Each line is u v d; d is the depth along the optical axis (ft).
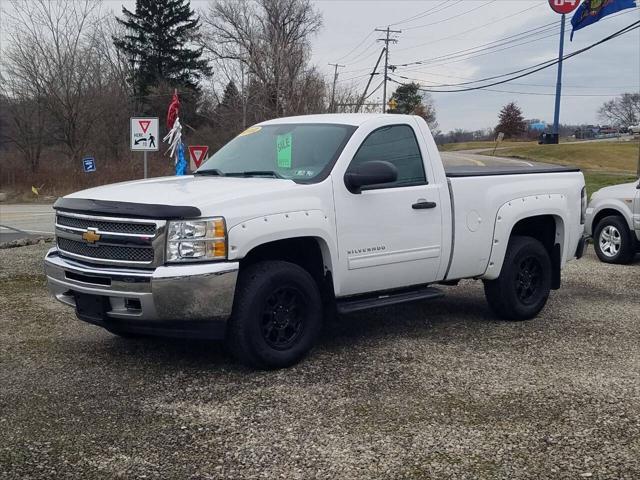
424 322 22.66
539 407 15.06
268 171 18.97
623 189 35.40
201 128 177.88
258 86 146.51
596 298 26.76
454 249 20.71
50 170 125.39
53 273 17.65
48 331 21.06
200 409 14.83
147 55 189.67
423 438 13.46
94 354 18.70
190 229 15.58
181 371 17.28
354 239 18.35
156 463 12.42
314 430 13.78
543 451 12.94
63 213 17.58
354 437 13.47
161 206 15.66
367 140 19.15
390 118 20.02
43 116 133.39
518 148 212.84
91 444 13.16
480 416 14.53
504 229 21.86
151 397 15.52
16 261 34.30
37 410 14.79
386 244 19.04
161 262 15.64
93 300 16.67
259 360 16.90
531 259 22.95
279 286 17.06
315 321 17.95
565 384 16.52
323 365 17.81
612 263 35.50
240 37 155.22
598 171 123.95
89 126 141.18
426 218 19.88
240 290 16.60
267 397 15.52
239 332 16.58
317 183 17.74
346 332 21.26
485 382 16.61
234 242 15.94
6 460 12.51
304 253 18.47
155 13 191.01
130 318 16.15
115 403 15.17
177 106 45.73
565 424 14.16
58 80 135.64
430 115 239.50
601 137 353.10
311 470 12.17
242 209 16.22
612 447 13.12
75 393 15.78
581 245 25.12
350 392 15.85
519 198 22.36
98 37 169.99
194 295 15.51
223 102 162.40
